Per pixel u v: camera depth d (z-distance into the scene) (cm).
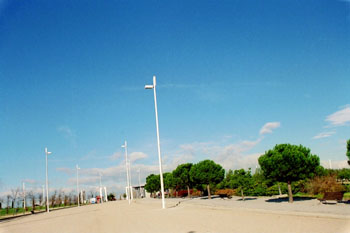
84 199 10731
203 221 1558
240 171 3478
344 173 3775
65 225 2023
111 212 3102
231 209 2114
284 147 2595
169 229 1350
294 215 1510
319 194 2739
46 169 5503
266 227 1202
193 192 5966
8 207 5872
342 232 998
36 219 3120
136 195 11031
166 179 6612
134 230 1414
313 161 2530
